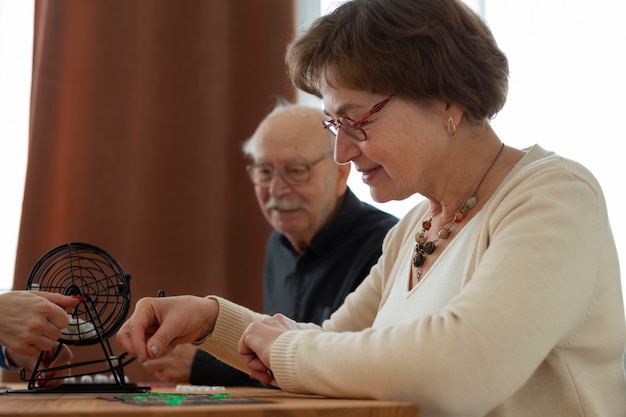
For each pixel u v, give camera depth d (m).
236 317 1.44
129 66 3.06
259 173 2.51
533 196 1.11
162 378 2.24
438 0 1.23
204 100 3.06
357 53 1.20
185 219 3.02
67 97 3.01
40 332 1.35
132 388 1.35
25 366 1.89
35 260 2.90
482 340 0.95
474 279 1.04
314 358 1.04
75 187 2.97
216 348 1.44
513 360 0.96
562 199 1.10
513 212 1.11
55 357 1.68
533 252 1.02
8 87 3.06
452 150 1.28
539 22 2.83
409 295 1.31
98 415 0.81
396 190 1.30
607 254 1.12
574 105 2.76
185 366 2.24
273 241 2.65
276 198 2.44
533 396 1.13
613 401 1.16
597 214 1.13
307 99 3.05
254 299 3.03
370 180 1.32
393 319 1.32
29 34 3.10
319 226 2.45
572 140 2.75
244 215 3.05
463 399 0.95
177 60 3.07
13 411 0.81
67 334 1.39
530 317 0.98
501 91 1.27
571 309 1.02
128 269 2.97
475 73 1.23
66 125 3.00
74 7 3.05
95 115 3.02
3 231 2.99
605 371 1.16
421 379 0.95
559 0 2.82
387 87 1.21
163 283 2.98
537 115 2.78
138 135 3.03
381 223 2.38
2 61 3.06
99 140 3.01
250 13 3.09
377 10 1.22
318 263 2.42
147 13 3.08
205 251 3.01
